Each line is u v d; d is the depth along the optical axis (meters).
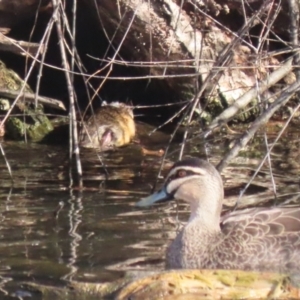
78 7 18.92
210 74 12.21
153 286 9.77
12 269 10.43
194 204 11.78
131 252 11.12
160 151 17.14
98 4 18.12
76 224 12.23
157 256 11.03
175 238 11.49
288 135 18.09
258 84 13.03
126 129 17.91
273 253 11.30
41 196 13.69
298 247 11.33
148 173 15.28
